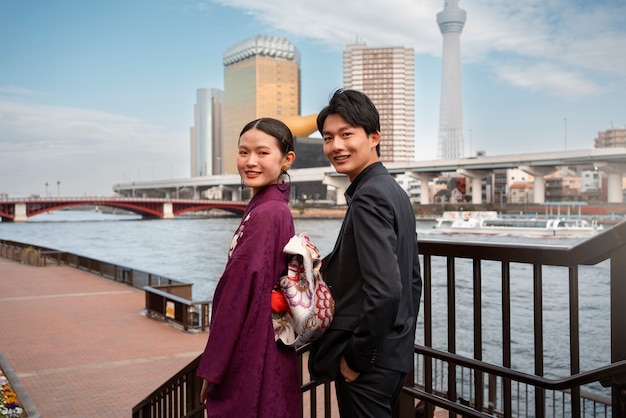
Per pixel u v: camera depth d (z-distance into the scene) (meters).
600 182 71.50
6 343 11.80
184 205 128.38
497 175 103.19
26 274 23.83
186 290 15.38
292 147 2.25
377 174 2.08
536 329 2.07
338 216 108.69
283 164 2.23
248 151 2.19
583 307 20.11
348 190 2.20
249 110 188.88
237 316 1.99
